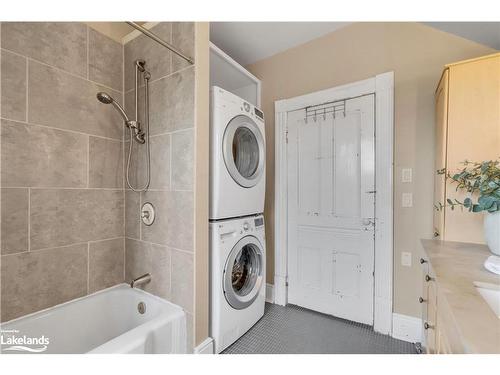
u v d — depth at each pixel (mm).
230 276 1604
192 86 1396
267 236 2381
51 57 1380
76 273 1504
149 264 1605
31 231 1312
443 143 1290
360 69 1908
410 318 1680
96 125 1605
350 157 1947
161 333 1269
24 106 1275
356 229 1916
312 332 1792
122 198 1764
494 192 1029
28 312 1298
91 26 1572
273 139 2350
